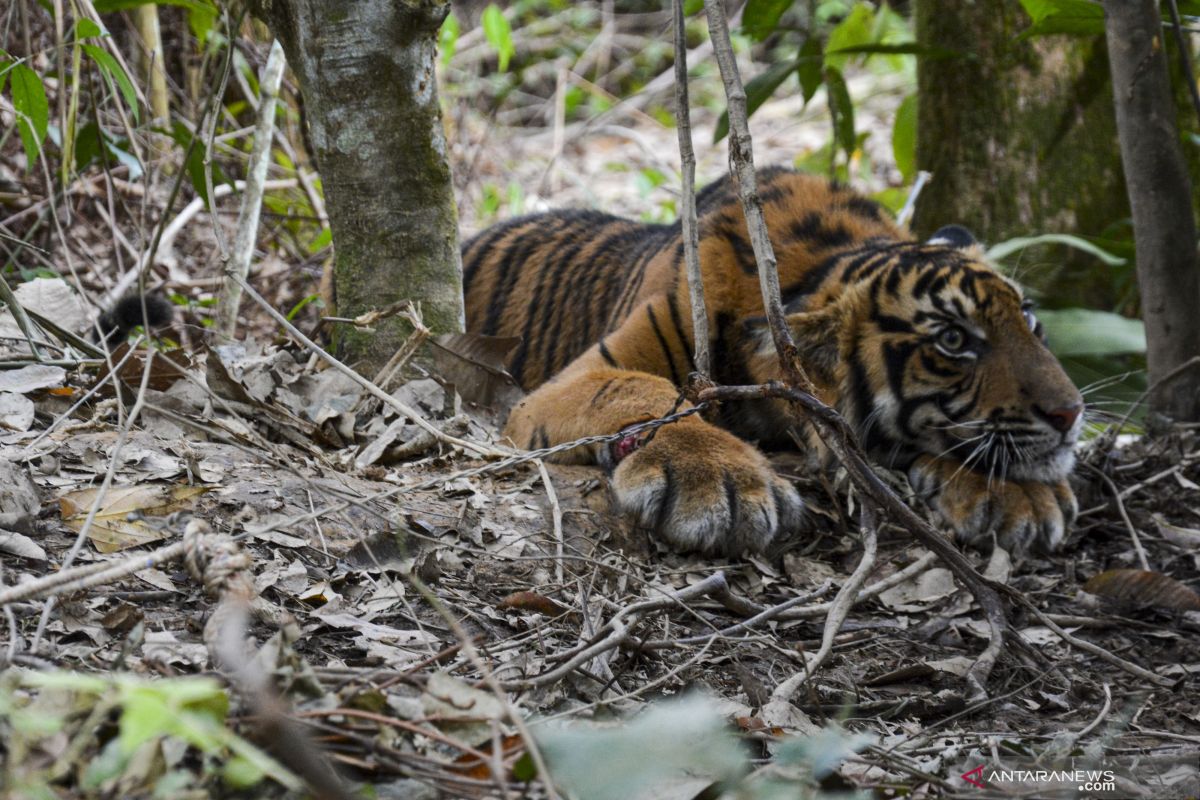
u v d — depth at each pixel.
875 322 7.02
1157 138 7.39
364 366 6.73
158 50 10.45
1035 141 10.83
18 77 6.73
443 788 3.17
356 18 6.20
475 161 14.77
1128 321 9.61
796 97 22.52
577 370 7.39
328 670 3.67
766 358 7.16
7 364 6.13
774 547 6.30
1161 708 4.97
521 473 6.38
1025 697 5.03
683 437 6.34
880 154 18.30
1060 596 6.21
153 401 6.02
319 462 5.87
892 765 3.92
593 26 25.42
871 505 5.22
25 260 9.52
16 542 4.60
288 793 3.08
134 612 4.24
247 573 4.42
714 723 3.51
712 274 7.43
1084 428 7.86
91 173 10.37
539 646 4.66
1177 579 6.43
